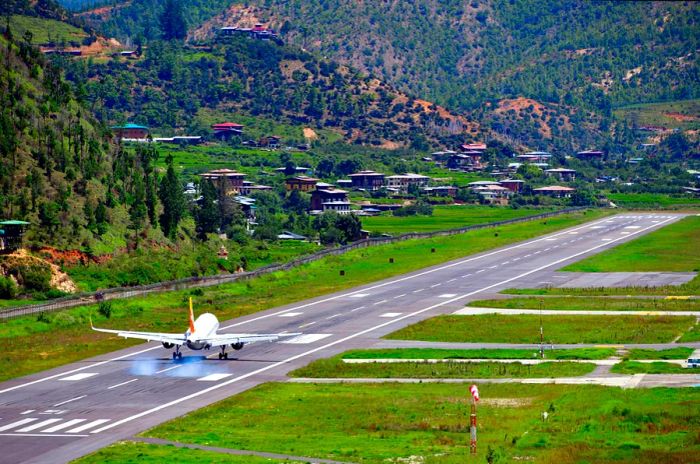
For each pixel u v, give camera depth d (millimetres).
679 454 193500
